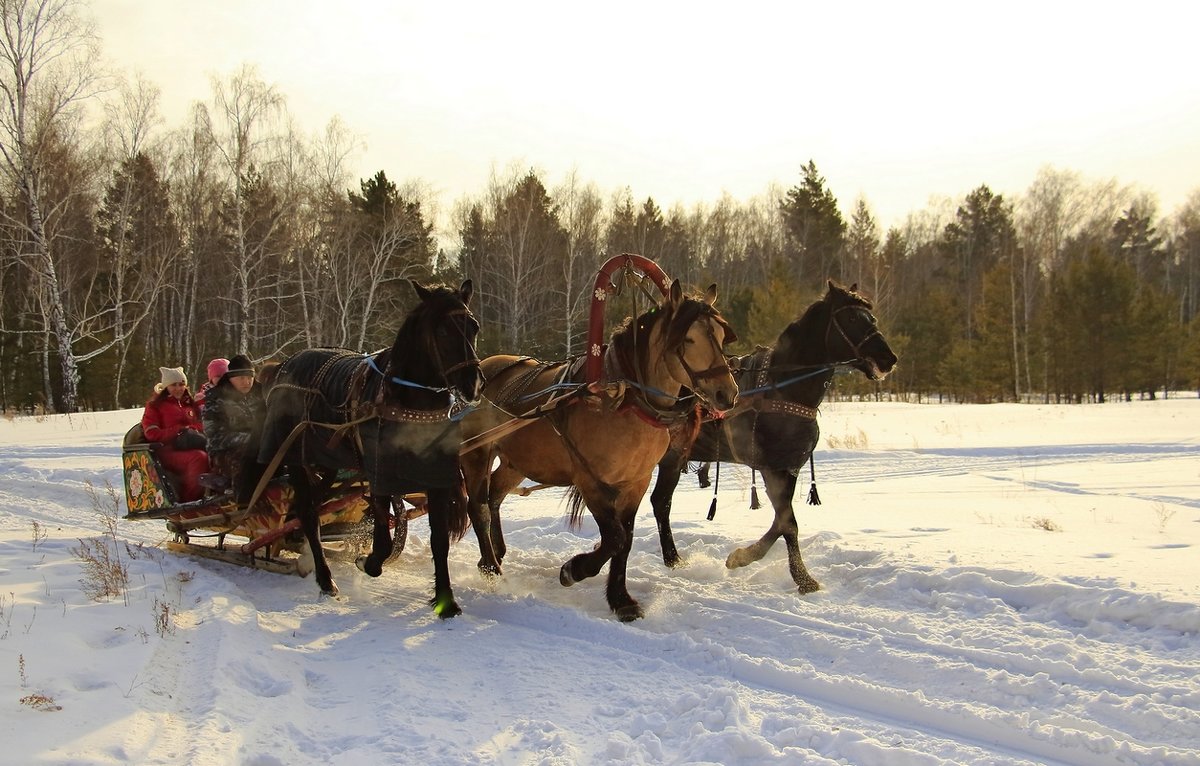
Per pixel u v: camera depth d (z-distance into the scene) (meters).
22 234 31.53
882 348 6.90
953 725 4.54
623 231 45.12
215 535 8.41
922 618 5.90
